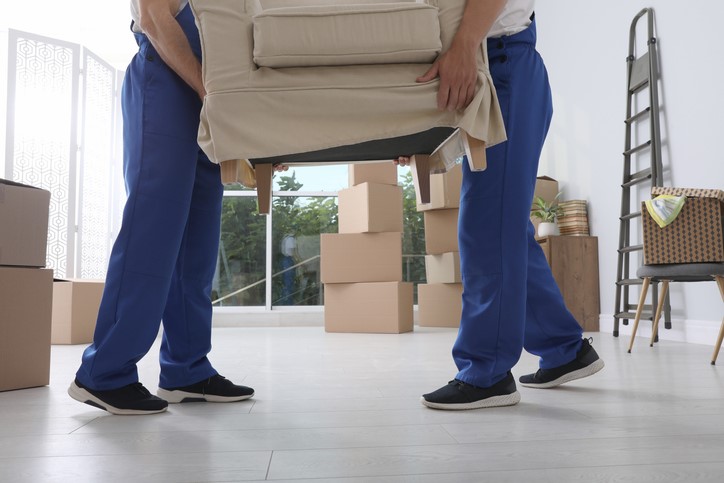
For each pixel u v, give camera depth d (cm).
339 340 396
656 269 277
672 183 364
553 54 544
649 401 155
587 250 462
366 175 484
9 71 466
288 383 199
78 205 502
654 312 362
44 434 123
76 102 498
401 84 122
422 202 149
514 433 119
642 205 283
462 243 152
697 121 340
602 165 454
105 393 143
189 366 161
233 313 592
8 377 192
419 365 249
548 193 507
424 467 96
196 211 164
